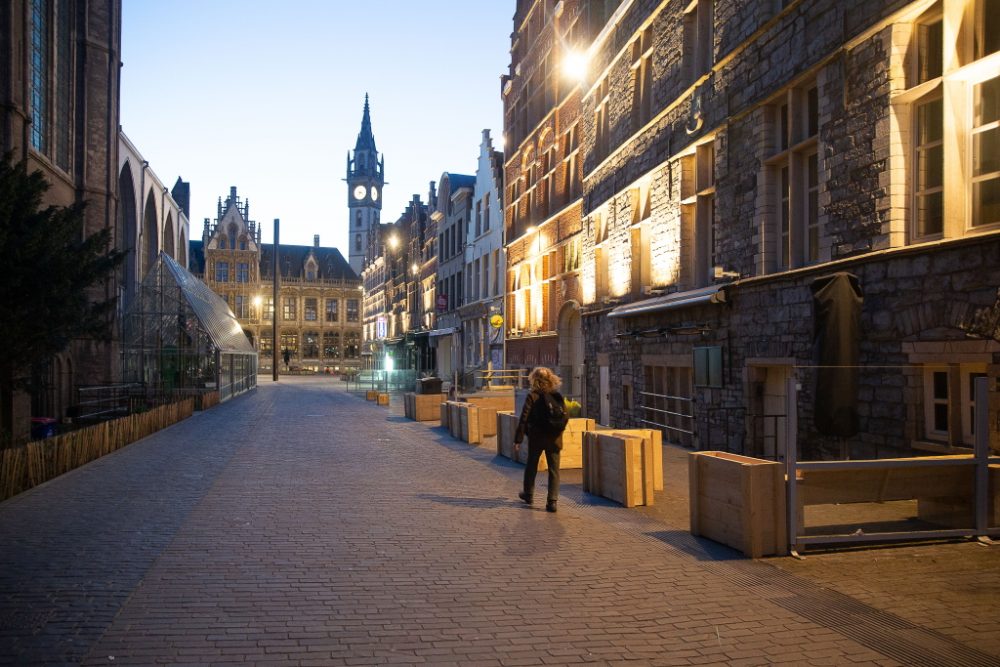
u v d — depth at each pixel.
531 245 29.41
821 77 10.71
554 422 8.95
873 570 6.24
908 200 9.20
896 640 4.71
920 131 9.16
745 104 12.86
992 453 7.63
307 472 11.98
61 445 11.93
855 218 9.92
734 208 13.25
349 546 7.14
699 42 14.93
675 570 6.32
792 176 11.68
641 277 18.11
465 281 41.78
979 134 8.28
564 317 25.66
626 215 18.64
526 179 30.58
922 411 8.71
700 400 14.32
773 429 12.29
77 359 29.19
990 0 8.22
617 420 18.97
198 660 4.41
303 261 118.00
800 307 11.20
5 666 4.30
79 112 29.98
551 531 7.77
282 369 101.44
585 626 5.00
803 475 6.78
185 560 6.64
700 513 7.52
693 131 14.80
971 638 4.73
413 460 13.45
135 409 25.56
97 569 6.35
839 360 9.41
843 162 10.18
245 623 5.05
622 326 18.61
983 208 8.21
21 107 21.75
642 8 17.53
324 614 5.23
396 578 6.09
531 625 5.02
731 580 6.02
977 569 6.25
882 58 9.42
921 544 7.07
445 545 7.18
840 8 10.26
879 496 6.96
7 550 7.00
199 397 28.02
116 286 32.53
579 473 11.86
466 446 15.73
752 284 12.47
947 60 8.52
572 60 23.94
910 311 8.88
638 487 9.15
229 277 105.44
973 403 8.08
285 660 4.42
